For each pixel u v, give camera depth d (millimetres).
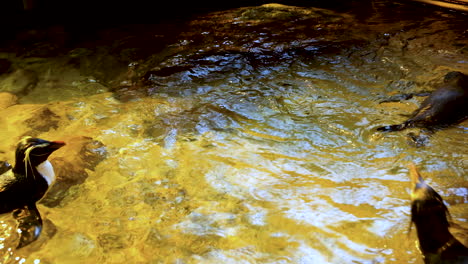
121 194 3754
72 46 7988
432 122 4629
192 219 3395
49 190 3799
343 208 3438
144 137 4734
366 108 5234
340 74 6328
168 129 4895
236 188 3785
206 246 3088
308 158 4223
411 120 4691
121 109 5469
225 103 5547
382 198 3527
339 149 4363
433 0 10180
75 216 3480
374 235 3105
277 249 3031
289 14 9664
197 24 9320
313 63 6812
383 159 4121
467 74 5953
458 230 2980
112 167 4164
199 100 5676
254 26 8992
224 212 3465
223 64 6926
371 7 10336
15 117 5273
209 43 7992
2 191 3619
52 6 10281
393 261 2836
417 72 6195
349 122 4902
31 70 6871
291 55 7199
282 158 4238
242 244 3096
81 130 4910
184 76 6500
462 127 4555
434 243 2371
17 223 3391
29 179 3693
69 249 3117
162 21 9672
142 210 3535
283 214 3404
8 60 7305
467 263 2273
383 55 6941
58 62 7195
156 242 3156
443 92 4887
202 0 11398
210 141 4613
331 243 3059
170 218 3422
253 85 6078
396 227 3166
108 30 8984
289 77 6316
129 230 3303
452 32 7953
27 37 8500
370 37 7930
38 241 3199
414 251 2902
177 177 3980
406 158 4094
